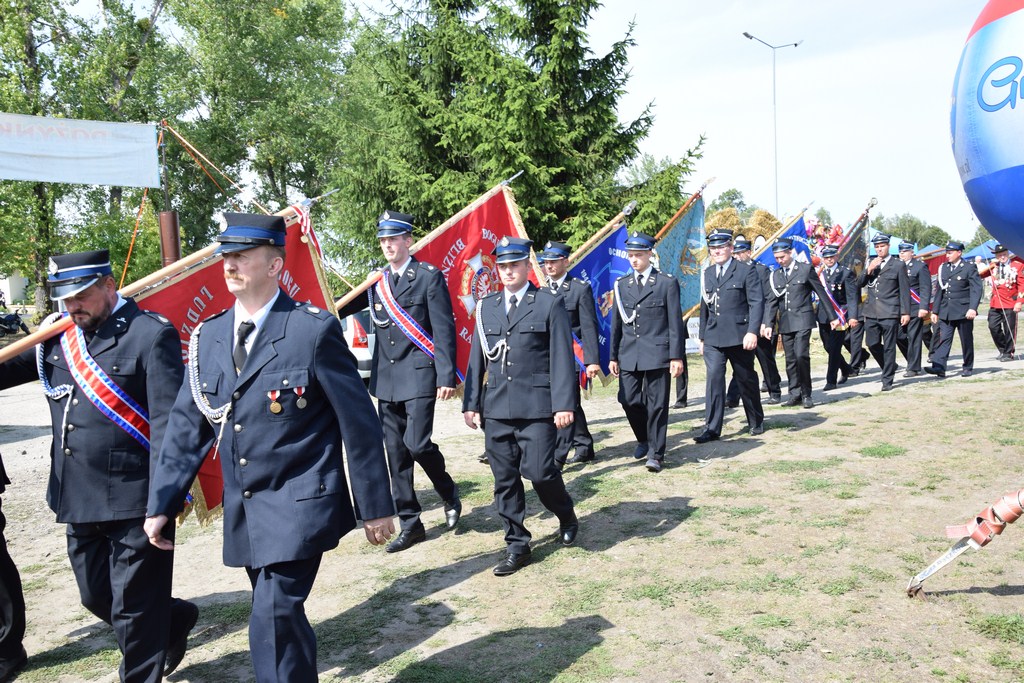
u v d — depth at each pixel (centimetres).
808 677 342
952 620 386
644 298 706
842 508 564
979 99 342
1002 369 1276
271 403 290
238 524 293
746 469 686
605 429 936
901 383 1187
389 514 297
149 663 337
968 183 360
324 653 389
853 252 1452
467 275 720
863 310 1222
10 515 660
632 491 637
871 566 456
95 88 2600
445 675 359
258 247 297
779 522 541
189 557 545
